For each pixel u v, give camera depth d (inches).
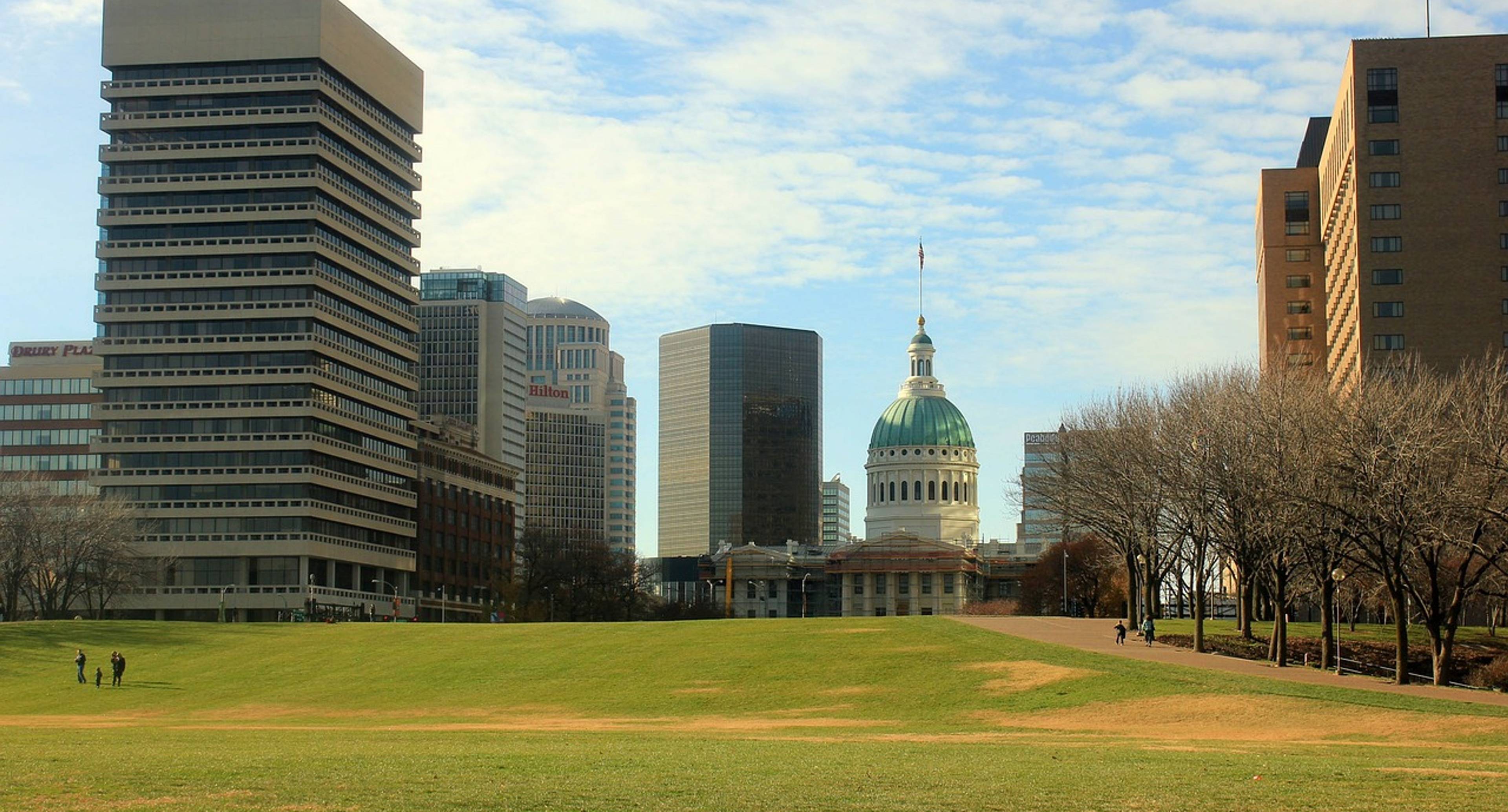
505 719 3718.0
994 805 1647.4
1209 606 7618.1
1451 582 4758.9
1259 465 4271.7
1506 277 7278.5
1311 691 3366.1
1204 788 1781.5
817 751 2378.2
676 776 1904.5
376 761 2114.9
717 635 4948.3
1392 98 7445.9
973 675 3914.9
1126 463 5113.2
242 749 2454.5
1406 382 4731.8
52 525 7012.8
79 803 1640.0
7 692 4498.0
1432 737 2802.7
